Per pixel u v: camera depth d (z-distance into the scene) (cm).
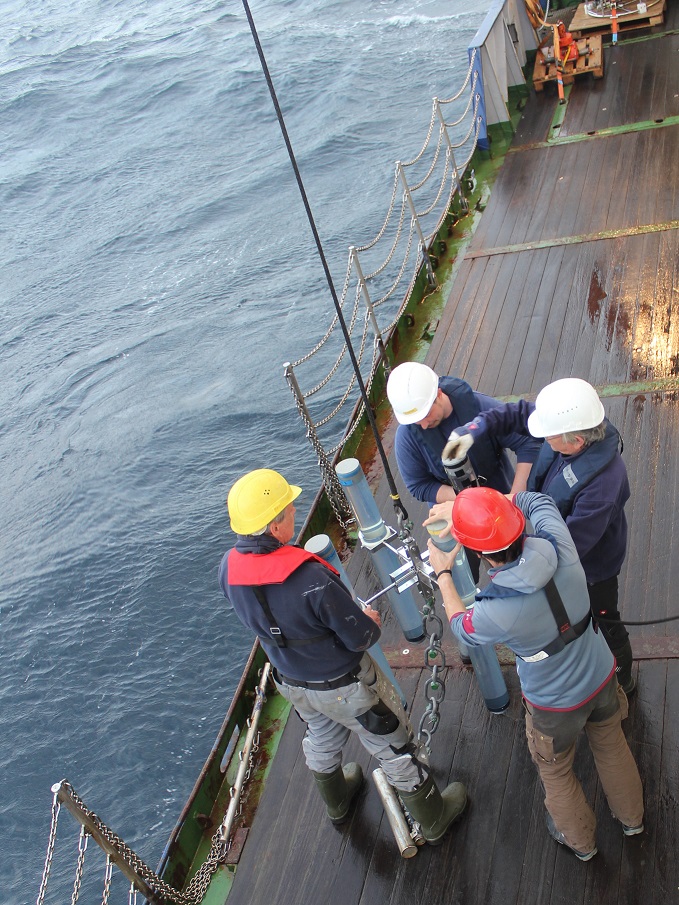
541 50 1002
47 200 2536
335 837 349
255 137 2462
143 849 690
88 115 3173
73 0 5384
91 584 1027
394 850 338
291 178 2061
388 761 310
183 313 1648
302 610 273
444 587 288
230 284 1703
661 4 1022
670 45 989
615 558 311
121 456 1259
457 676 400
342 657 288
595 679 264
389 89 2402
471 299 696
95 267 2014
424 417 334
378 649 356
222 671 854
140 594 992
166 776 759
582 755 348
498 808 339
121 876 700
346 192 1889
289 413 1220
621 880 303
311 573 272
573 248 713
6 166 2883
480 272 728
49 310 1864
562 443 290
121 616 965
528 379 586
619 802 298
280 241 1789
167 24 4181
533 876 314
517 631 247
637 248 682
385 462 320
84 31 4541
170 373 1451
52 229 2317
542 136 911
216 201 2130
